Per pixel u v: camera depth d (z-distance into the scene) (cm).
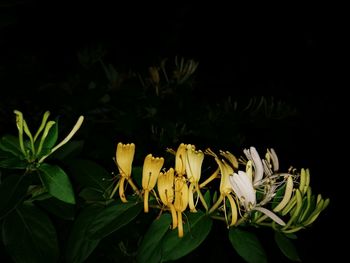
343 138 108
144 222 32
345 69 162
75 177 26
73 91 56
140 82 60
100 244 32
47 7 87
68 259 24
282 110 68
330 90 158
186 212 25
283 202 26
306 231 89
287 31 167
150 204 26
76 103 52
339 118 113
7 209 22
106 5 108
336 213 98
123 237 32
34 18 85
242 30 161
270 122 65
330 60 164
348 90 157
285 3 165
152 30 123
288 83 158
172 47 127
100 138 47
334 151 105
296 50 165
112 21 113
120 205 24
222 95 127
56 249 23
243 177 25
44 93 56
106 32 111
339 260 86
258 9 162
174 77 60
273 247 58
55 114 56
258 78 155
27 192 25
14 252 23
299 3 167
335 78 161
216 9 156
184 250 23
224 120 60
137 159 50
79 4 98
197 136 55
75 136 50
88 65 62
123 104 52
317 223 94
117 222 23
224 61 154
